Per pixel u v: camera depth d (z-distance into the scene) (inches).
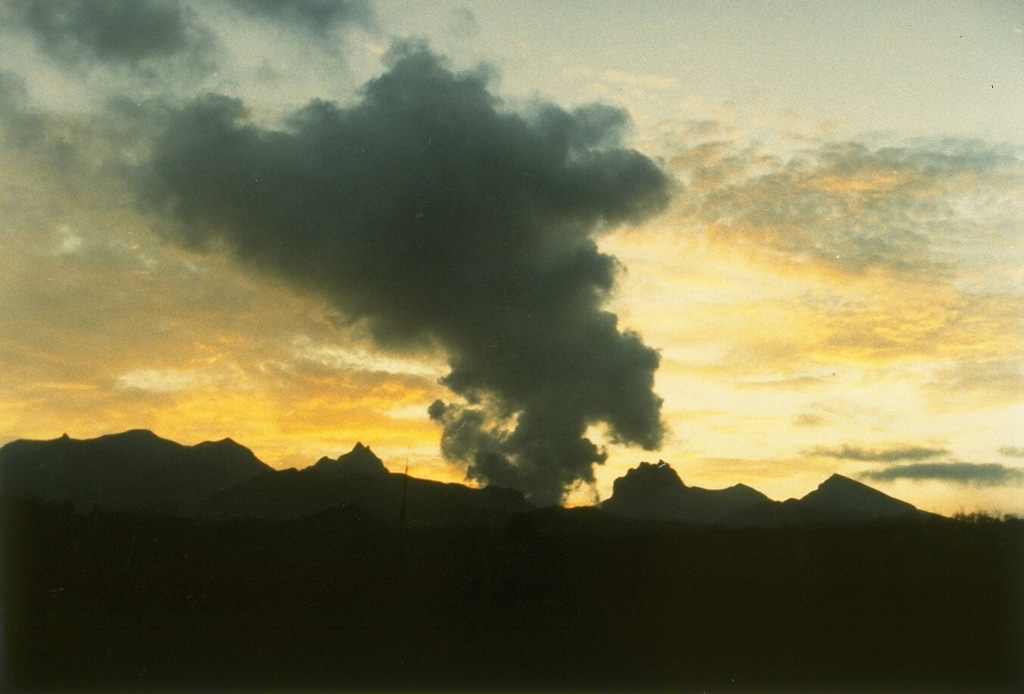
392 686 509.7
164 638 631.2
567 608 796.0
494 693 497.4
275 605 799.7
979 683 522.3
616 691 501.4
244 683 505.7
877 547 900.6
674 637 664.4
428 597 855.7
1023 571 787.4
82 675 510.6
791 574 858.1
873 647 614.2
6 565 813.2
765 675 540.4
